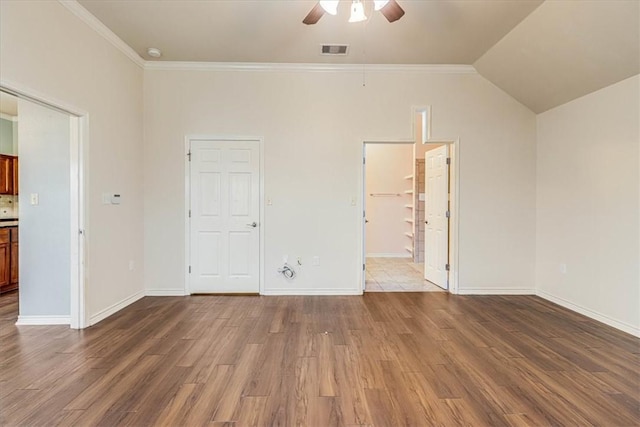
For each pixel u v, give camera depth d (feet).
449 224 15.17
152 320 11.28
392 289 15.55
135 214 13.53
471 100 14.53
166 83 14.17
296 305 13.06
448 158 15.02
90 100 10.76
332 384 7.35
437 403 6.68
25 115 10.61
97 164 11.14
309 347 9.23
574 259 12.46
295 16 10.60
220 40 12.17
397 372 7.88
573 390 7.13
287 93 14.35
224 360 8.44
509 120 14.55
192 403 6.64
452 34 11.66
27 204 10.70
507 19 10.69
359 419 6.19
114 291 12.12
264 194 14.42
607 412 6.39
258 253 14.49
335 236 14.57
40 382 7.36
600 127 11.28
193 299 13.78
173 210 14.33
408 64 14.21
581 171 12.12
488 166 14.56
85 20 10.43
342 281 14.62
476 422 6.12
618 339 9.79
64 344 9.32
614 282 10.80
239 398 6.81
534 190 14.61
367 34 11.71
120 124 12.46
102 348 9.08
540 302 13.50
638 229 10.03
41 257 10.75
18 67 8.15
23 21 8.27
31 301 10.80
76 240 10.50
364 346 9.30
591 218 11.69
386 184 25.32
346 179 14.53
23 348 9.06
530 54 11.81
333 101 14.43
